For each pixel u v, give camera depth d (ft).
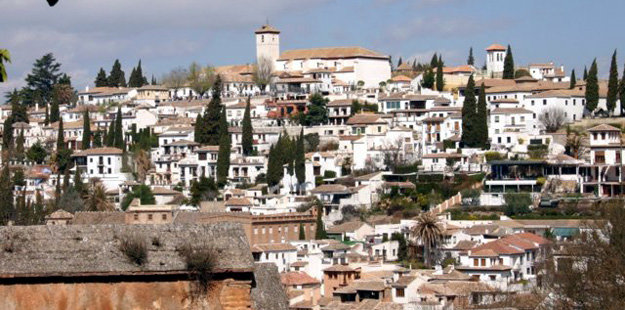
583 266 424.46
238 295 218.18
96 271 212.23
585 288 411.13
